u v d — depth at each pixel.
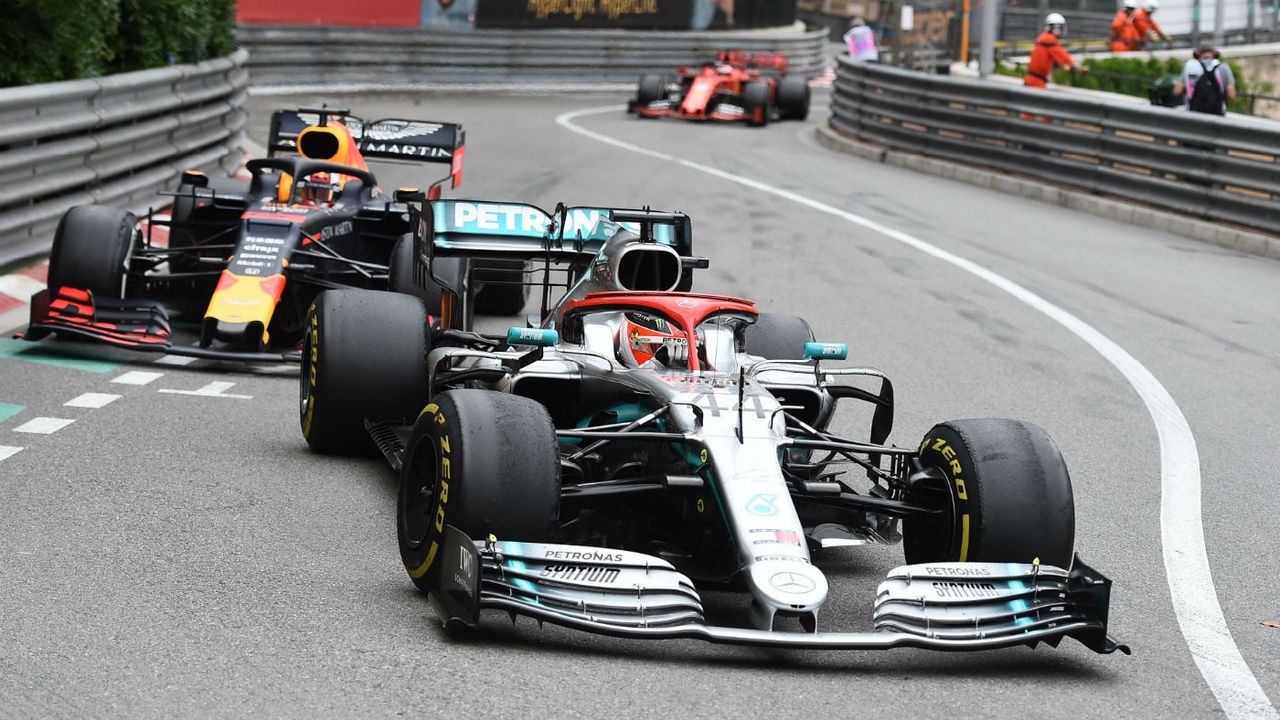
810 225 43.19
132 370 22.89
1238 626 14.45
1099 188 48.94
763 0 109.88
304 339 18.86
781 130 75.81
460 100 80.75
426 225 20.28
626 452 15.09
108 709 10.84
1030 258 38.97
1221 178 43.28
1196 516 18.31
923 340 28.50
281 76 75.56
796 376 16.45
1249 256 40.72
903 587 12.73
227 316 22.34
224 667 11.76
